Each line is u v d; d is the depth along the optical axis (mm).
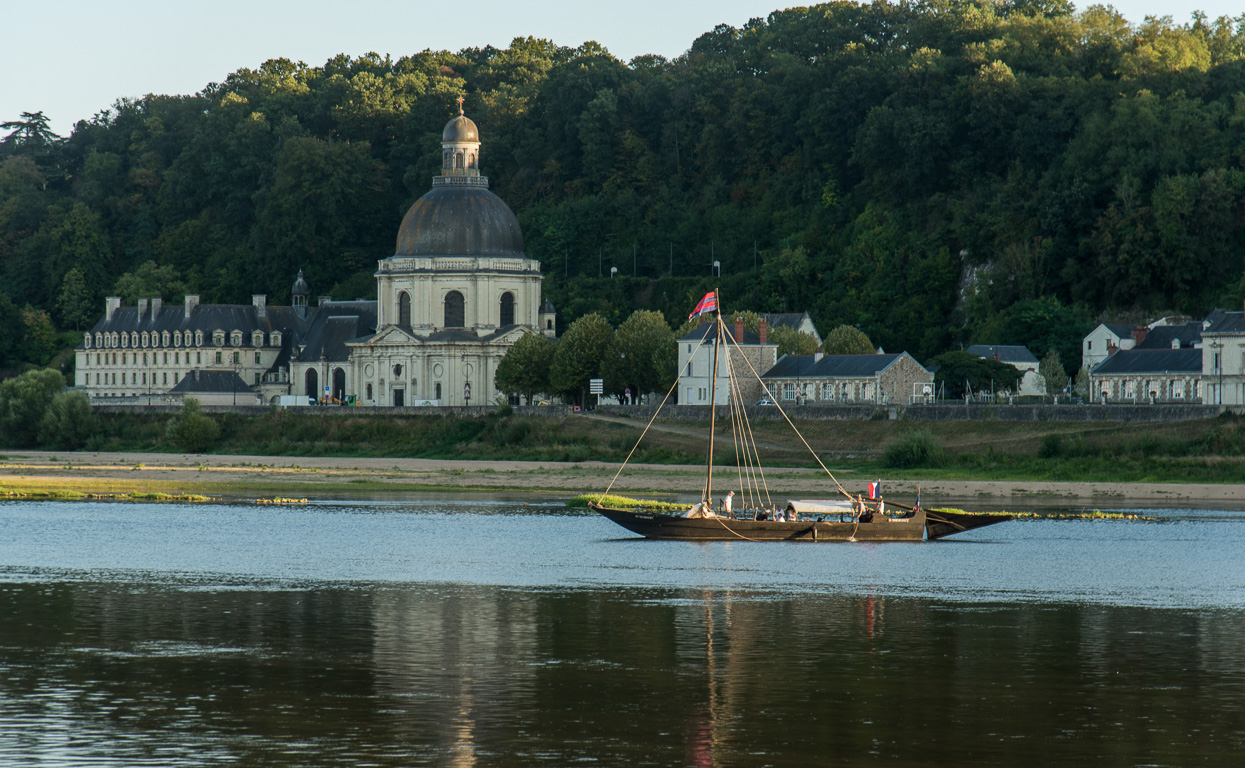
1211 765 65438
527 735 69625
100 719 72250
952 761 65938
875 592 116562
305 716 72938
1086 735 70312
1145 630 98750
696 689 79438
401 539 155250
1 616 101562
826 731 70812
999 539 158125
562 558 138875
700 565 133750
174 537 156500
